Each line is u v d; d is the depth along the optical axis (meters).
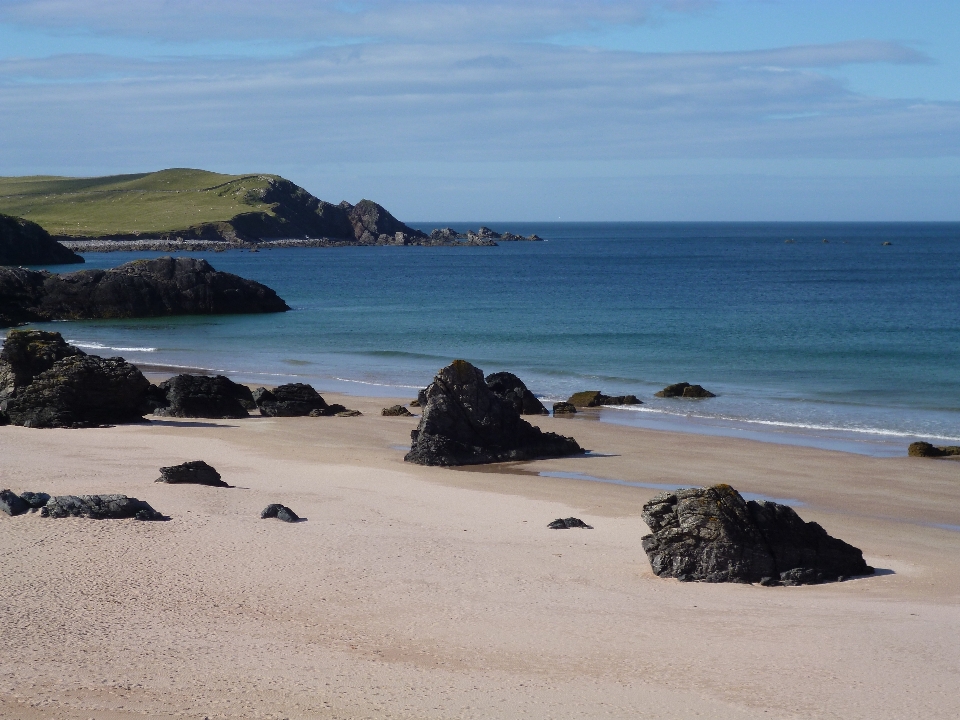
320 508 24.61
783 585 19.22
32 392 37.22
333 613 16.61
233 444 33.72
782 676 13.90
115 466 28.61
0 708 11.91
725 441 35.62
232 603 16.94
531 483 28.75
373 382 51.00
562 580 18.97
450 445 31.77
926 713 12.56
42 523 21.42
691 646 15.20
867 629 16.06
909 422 39.34
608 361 57.47
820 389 47.34
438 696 12.97
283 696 12.80
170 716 11.90
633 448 34.38
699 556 19.52
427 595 17.69
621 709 12.62
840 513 25.81
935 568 20.55
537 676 13.85
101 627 15.37
